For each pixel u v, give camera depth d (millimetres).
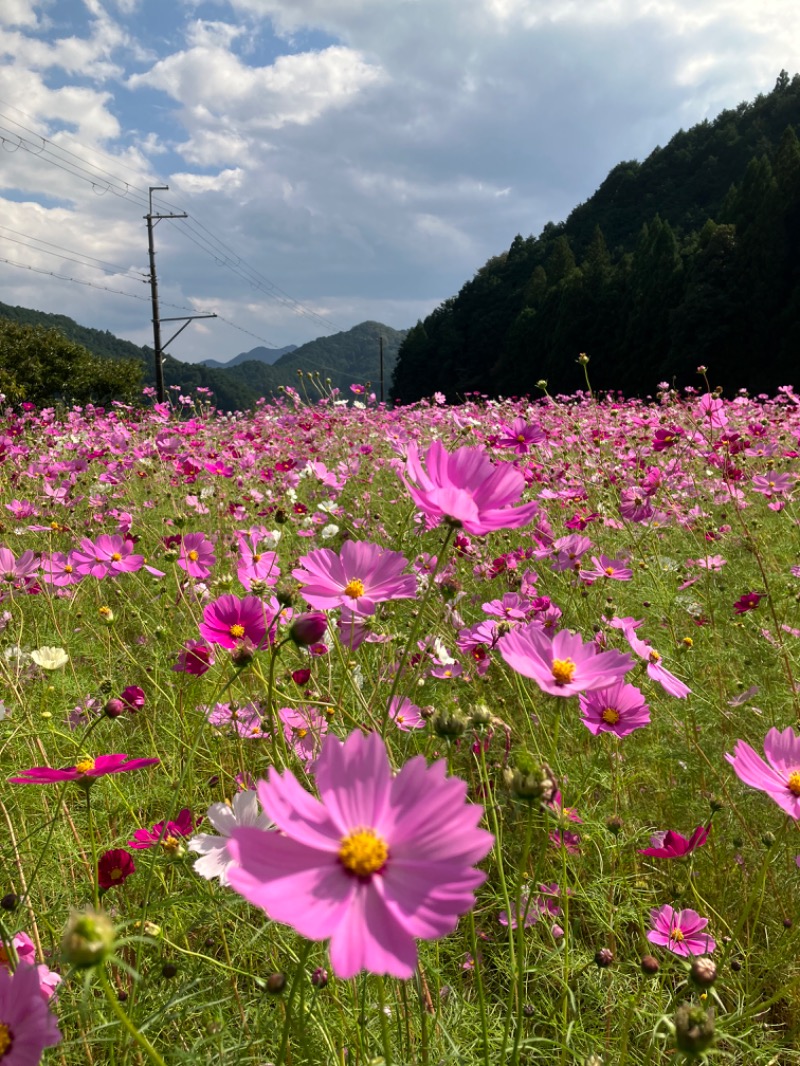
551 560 3109
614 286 34250
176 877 1519
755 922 1523
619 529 3689
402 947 613
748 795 1934
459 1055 1140
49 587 2770
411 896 634
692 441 4266
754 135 65562
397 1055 1155
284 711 1700
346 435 6660
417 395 54688
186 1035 1242
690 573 3238
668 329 30375
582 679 1077
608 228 67938
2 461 4824
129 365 24203
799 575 2910
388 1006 1252
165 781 1890
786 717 2262
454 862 643
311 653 1827
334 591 1340
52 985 1073
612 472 4430
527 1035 1319
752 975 1553
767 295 27953
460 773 1872
